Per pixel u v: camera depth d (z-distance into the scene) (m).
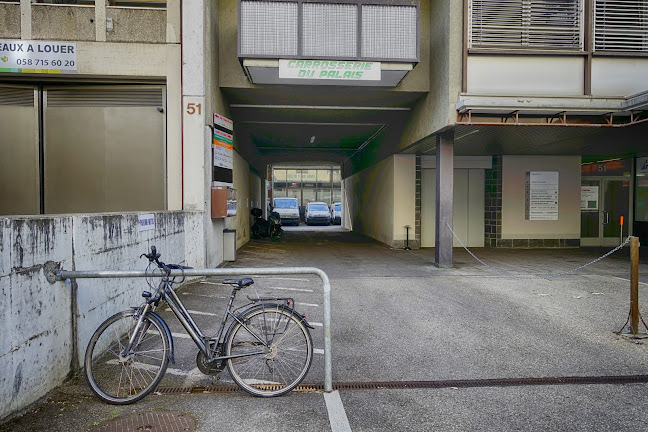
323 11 8.41
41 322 3.30
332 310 6.12
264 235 17.53
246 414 3.15
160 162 9.41
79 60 8.82
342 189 27.58
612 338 4.92
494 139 10.45
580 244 14.16
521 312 6.02
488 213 14.20
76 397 3.39
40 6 8.74
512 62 8.59
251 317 3.51
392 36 8.48
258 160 20.09
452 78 8.51
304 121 12.76
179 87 8.97
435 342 4.79
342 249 13.72
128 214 5.18
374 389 3.59
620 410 3.23
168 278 3.54
